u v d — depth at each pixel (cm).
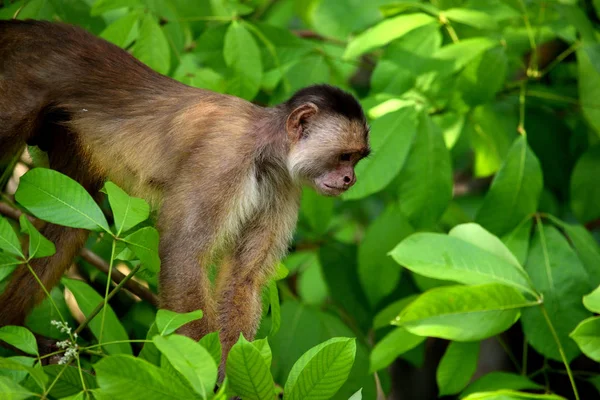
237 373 815
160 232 1080
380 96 1412
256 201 1170
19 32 1191
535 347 1239
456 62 1356
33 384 849
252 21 1516
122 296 1345
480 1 1515
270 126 1186
